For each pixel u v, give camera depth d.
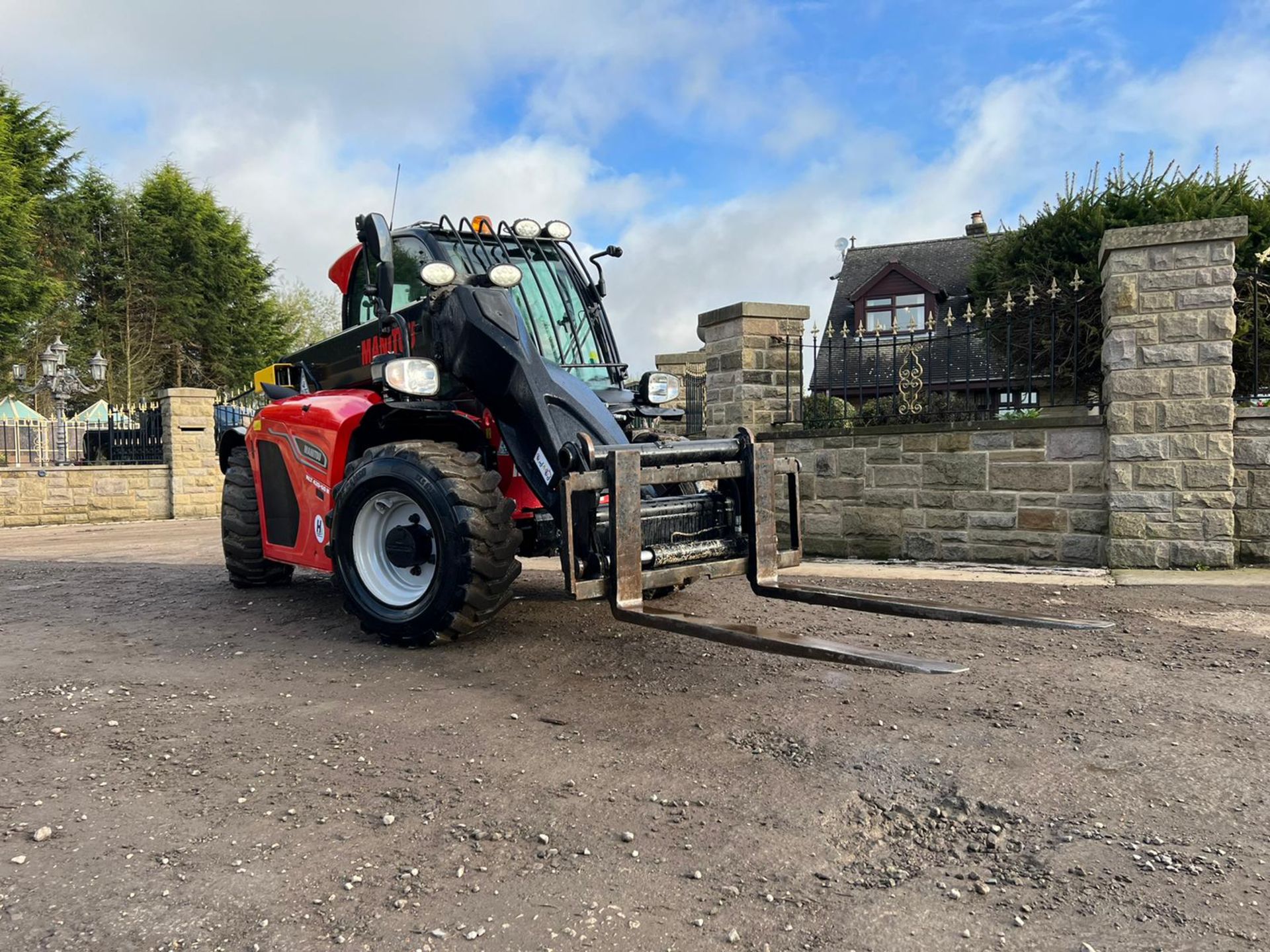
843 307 26.17
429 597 4.17
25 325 25.50
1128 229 6.33
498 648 4.37
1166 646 4.27
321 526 5.12
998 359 11.24
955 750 2.90
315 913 1.95
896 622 4.86
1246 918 1.89
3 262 24.34
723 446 4.01
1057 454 6.83
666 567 3.72
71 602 6.01
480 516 4.09
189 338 34.25
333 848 2.26
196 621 5.26
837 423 8.14
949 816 2.42
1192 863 2.14
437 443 4.38
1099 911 1.93
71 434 15.82
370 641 4.58
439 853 2.23
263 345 36.81
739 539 4.05
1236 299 6.59
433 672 3.96
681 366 12.15
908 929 1.87
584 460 3.76
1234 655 4.08
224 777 2.75
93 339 31.67
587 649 4.34
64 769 2.83
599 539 3.74
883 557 7.60
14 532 12.62
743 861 2.18
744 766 2.79
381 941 1.84
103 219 32.59
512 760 2.86
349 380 5.70
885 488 7.57
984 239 17.12
